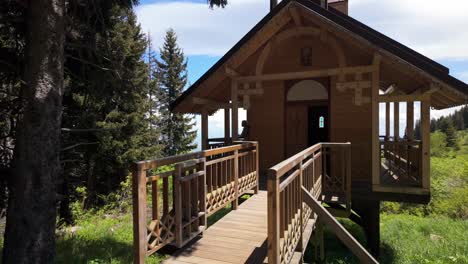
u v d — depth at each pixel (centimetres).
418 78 607
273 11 728
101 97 731
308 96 889
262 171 937
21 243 450
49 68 469
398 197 654
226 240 416
